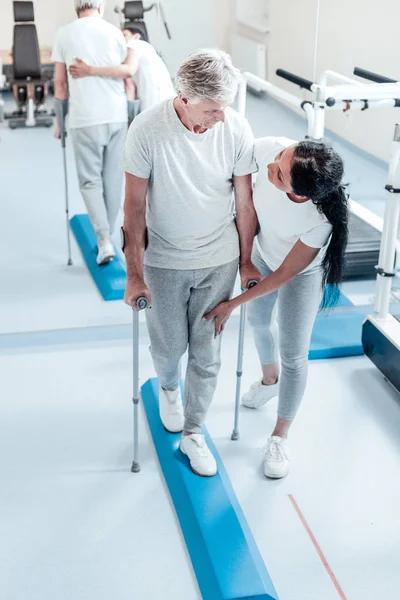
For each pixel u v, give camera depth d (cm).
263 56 441
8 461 267
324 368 328
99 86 379
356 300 382
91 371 324
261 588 208
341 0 430
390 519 242
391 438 283
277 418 274
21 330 355
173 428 274
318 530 237
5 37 497
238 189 225
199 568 219
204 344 240
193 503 238
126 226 221
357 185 492
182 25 420
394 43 432
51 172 574
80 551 228
